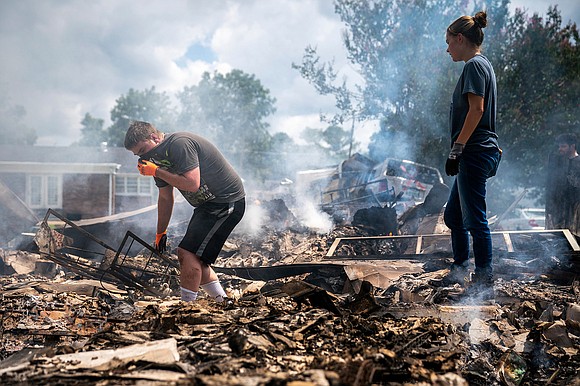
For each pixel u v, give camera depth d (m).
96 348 2.53
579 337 3.27
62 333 3.51
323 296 3.18
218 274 6.06
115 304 4.33
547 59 20.11
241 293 4.96
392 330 2.73
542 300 3.70
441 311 3.40
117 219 8.80
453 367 2.27
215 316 2.89
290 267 5.68
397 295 4.27
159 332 2.69
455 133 4.18
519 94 20.34
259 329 2.59
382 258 5.84
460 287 4.08
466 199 4.03
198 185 3.84
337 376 1.86
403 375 2.04
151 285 5.66
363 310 3.33
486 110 4.04
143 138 3.81
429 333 2.77
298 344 2.47
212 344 2.44
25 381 1.99
